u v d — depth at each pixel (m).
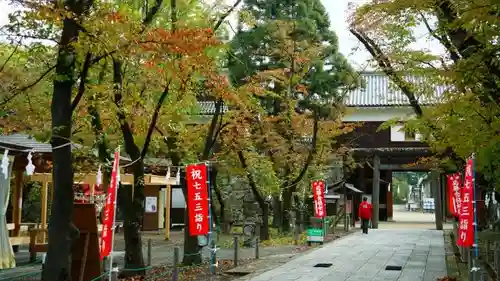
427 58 14.17
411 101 16.02
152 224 33.00
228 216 28.98
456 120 11.74
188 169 13.67
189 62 11.89
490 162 12.82
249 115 19.45
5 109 12.12
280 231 27.17
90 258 11.45
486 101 10.11
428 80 15.48
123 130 13.90
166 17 13.88
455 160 17.30
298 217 28.19
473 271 11.27
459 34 10.02
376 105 38.12
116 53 10.51
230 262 17.22
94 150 16.41
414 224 40.56
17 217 17.97
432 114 12.89
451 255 19.39
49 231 10.03
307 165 24.48
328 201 33.78
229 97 15.04
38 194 25.94
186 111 16.31
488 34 8.88
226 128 19.53
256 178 24.34
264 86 23.23
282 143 24.11
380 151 36.06
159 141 18.06
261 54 23.30
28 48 11.41
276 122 24.52
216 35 14.62
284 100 23.83
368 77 42.12
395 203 98.75
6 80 11.70
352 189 35.09
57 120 10.17
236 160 22.83
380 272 15.12
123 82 13.86
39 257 18.84
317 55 23.50
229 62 21.44
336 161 33.44
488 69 9.23
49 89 13.80
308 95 24.69
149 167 24.00
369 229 34.47
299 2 24.64
